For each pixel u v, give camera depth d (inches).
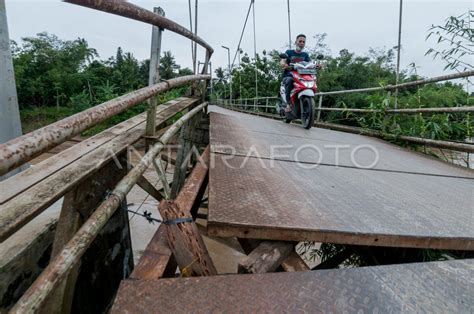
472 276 37.5
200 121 181.6
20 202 34.9
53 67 1316.4
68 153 53.8
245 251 52.9
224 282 33.0
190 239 40.4
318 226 45.2
